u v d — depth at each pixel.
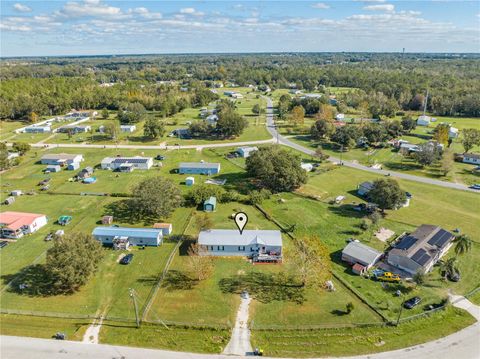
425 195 101.62
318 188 107.19
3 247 76.38
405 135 166.25
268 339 52.59
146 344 51.53
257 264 70.81
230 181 113.06
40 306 59.19
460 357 48.94
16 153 137.12
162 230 80.62
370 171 121.00
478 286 64.25
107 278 66.44
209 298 61.12
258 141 158.12
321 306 59.28
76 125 187.38
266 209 93.56
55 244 63.75
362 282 65.31
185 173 120.62
